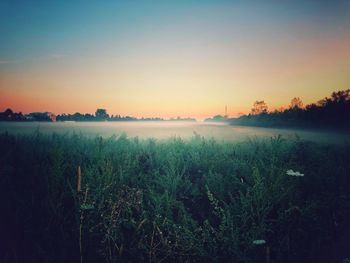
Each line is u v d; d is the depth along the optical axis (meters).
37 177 4.54
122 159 5.80
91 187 3.77
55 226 3.31
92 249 3.03
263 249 3.31
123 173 4.92
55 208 3.45
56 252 3.01
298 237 3.51
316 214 3.95
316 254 3.30
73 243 3.04
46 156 6.04
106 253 2.84
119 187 4.03
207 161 6.56
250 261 3.03
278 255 3.09
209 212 4.21
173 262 2.98
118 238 3.04
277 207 4.07
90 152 6.70
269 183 4.44
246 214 3.52
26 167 5.02
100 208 3.16
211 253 3.11
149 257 2.89
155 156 7.10
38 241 3.18
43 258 2.91
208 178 5.22
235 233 3.15
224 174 5.76
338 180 5.49
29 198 3.88
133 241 3.13
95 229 3.16
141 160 7.03
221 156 6.80
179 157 6.83
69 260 2.94
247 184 4.73
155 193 4.18
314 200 4.39
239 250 3.02
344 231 3.86
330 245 3.53
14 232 3.31
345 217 4.24
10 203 3.81
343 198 4.82
